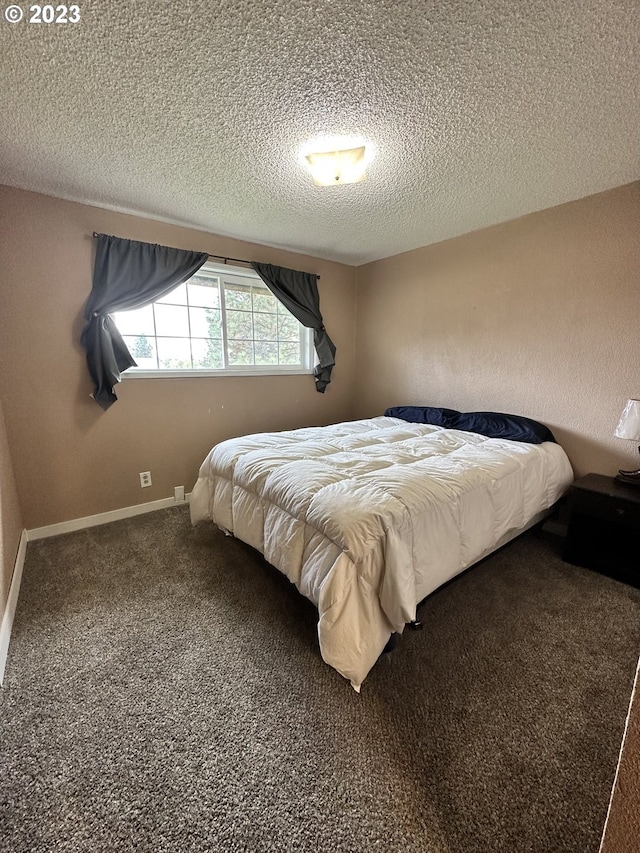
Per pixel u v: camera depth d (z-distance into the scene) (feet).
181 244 9.07
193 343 9.80
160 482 9.43
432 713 3.98
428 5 3.39
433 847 2.85
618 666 4.63
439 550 4.96
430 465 6.04
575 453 8.12
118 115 4.94
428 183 6.89
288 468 5.78
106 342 7.98
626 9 3.40
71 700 4.11
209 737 3.70
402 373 11.76
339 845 2.87
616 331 7.36
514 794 3.22
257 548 5.83
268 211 8.16
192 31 3.63
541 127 5.22
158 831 2.94
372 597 4.33
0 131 5.26
